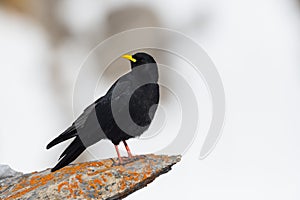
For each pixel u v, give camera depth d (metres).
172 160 6.73
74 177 6.25
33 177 6.81
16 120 20.64
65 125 20.69
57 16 23.69
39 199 6.00
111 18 22.53
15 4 24.25
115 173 6.34
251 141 18.20
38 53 23.34
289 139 19.11
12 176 7.19
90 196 6.00
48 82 22.06
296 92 21.78
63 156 7.14
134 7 23.28
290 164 17.42
